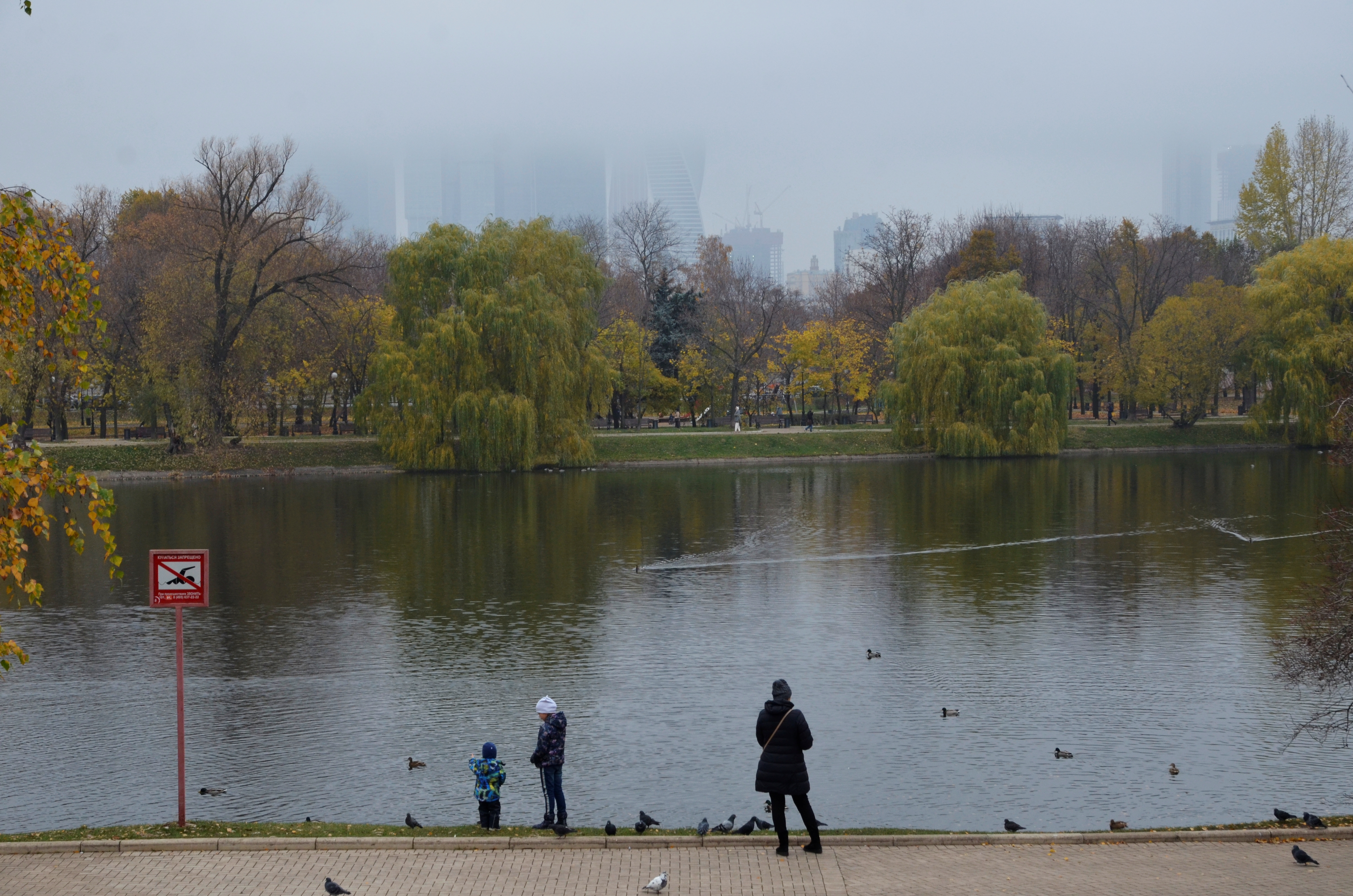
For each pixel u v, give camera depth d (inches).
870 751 975.0
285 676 1208.8
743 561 1892.2
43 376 2955.2
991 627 1414.9
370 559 1898.4
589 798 876.0
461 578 1743.4
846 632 1397.6
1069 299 4530.0
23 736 1019.9
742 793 886.4
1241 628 1386.6
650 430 4124.0
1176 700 1108.5
